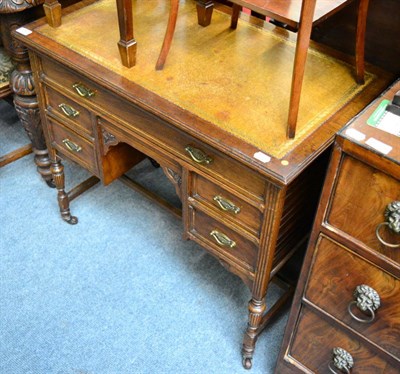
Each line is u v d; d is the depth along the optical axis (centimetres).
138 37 142
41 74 150
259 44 141
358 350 119
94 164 160
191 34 144
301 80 104
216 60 135
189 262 179
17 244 182
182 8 155
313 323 125
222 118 117
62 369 148
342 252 106
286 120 117
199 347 155
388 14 125
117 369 149
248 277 133
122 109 133
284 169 104
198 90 125
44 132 168
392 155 87
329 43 141
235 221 125
